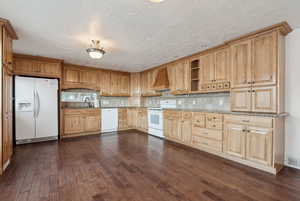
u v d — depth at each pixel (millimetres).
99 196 1747
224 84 3205
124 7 1935
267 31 2477
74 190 1858
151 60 4484
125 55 3984
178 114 3998
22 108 3826
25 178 2137
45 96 4102
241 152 2643
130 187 1932
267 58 2486
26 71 3879
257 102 2609
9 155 2641
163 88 4656
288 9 1979
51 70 4238
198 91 3785
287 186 1958
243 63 2783
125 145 3766
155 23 2350
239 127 2672
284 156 2617
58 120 4406
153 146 3689
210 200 1683
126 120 5812
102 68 5508
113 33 2691
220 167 2516
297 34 2527
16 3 1847
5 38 2379
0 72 2219
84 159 2844
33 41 3016
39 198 1705
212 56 3459
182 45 3277
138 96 6184
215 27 2477
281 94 2488
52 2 1833
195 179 2133
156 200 1683
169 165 2594
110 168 2471
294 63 2555
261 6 1916
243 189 1893
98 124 5168
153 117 4934
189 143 3678
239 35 2775
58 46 3297
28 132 3875
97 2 1834
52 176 2197
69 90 5145
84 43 3135
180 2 1833
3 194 1772
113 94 5777
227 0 1799
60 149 3428
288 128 2607
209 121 3203
